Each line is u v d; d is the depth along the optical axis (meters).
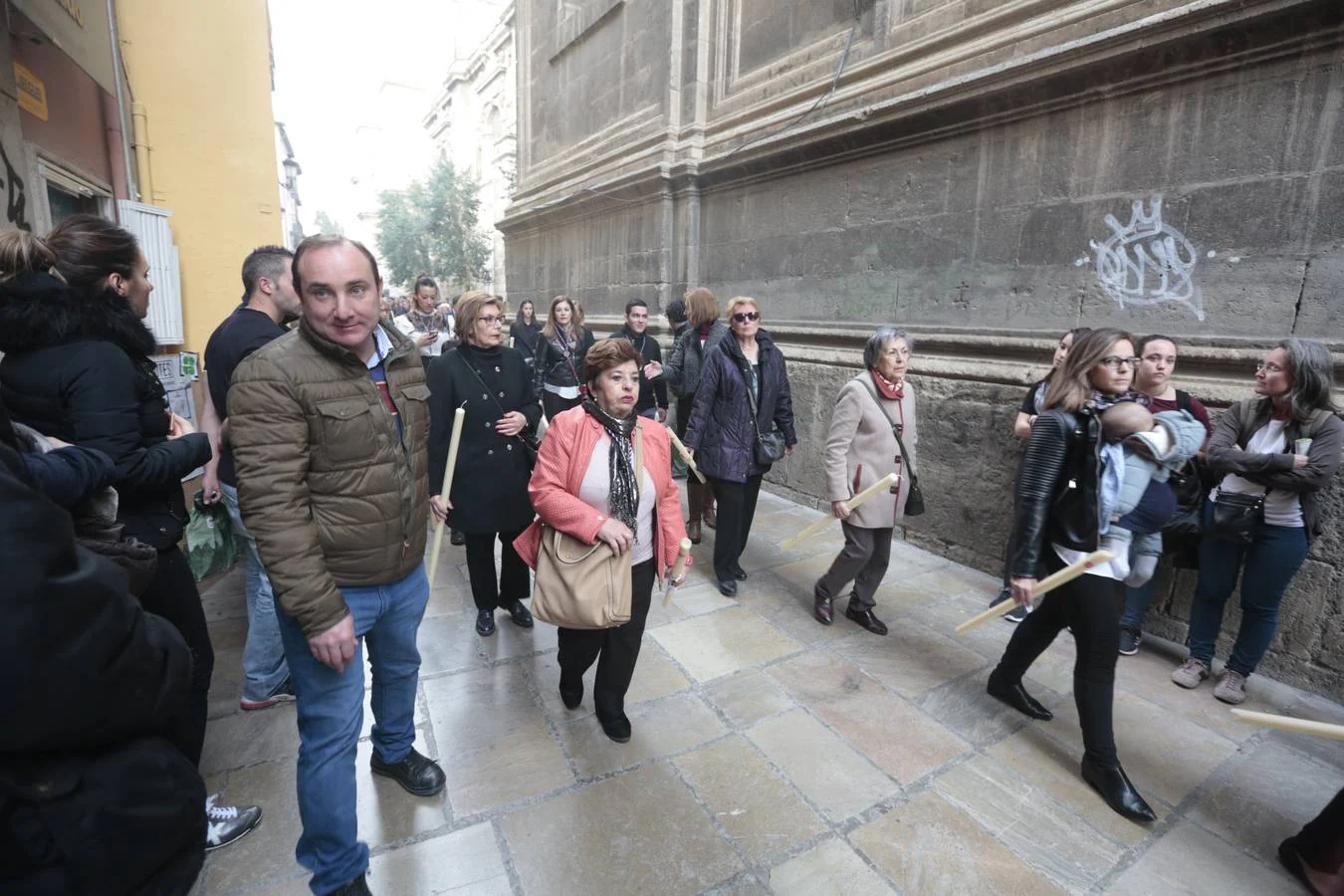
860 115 4.84
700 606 3.74
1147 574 2.54
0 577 0.74
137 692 0.91
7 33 2.97
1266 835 2.13
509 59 26.34
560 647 2.56
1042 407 2.36
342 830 1.65
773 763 2.42
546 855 1.97
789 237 5.80
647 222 7.39
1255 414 2.77
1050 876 1.94
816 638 3.39
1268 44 2.96
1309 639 2.94
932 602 3.84
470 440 3.06
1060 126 3.80
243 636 3.27
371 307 1.53
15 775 0.80
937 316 4.59
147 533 1.72
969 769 2.41
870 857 2.00
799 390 5.66
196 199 6.09
